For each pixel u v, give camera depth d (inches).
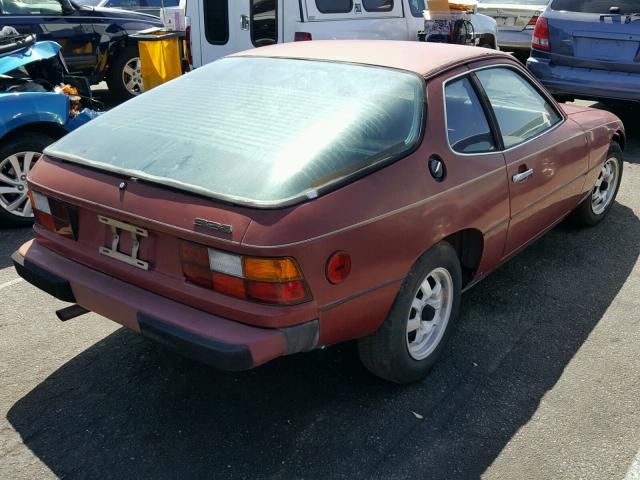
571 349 138.0
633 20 265.9
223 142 107.7
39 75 239.1
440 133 118.0
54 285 114.0
